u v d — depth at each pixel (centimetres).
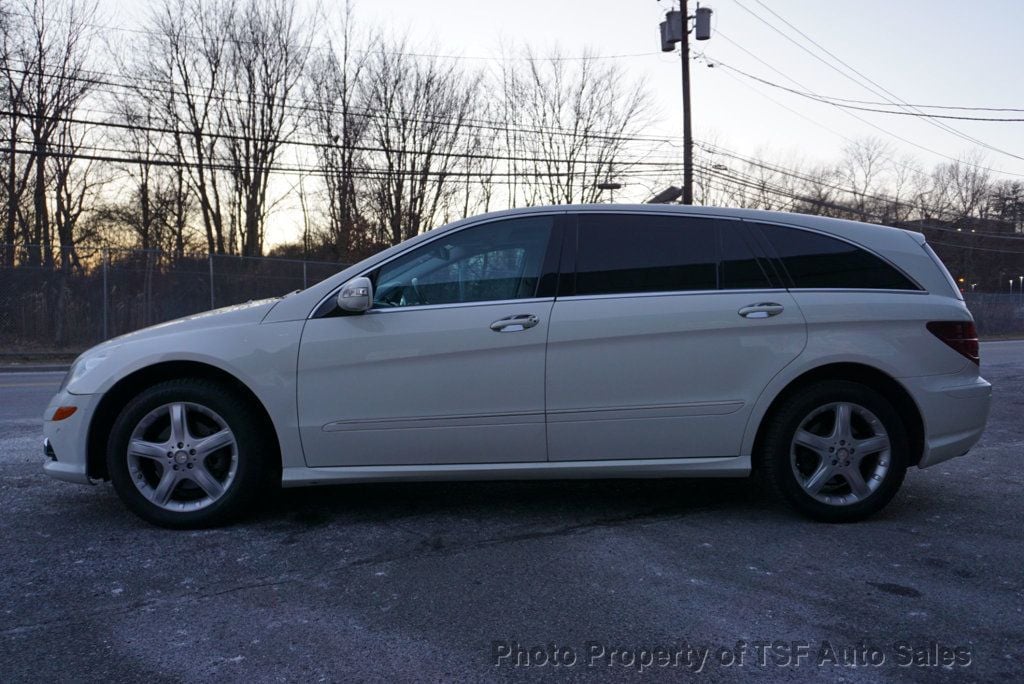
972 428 463
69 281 1806
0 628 322
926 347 455
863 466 462
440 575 379
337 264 2123
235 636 315
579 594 357
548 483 545
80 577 374
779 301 446
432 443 437
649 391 439
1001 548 420
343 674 286
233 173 2905
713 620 331
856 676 287
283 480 437
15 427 771
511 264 450
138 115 2750
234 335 436
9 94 2288
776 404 453
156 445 436
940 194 5284
